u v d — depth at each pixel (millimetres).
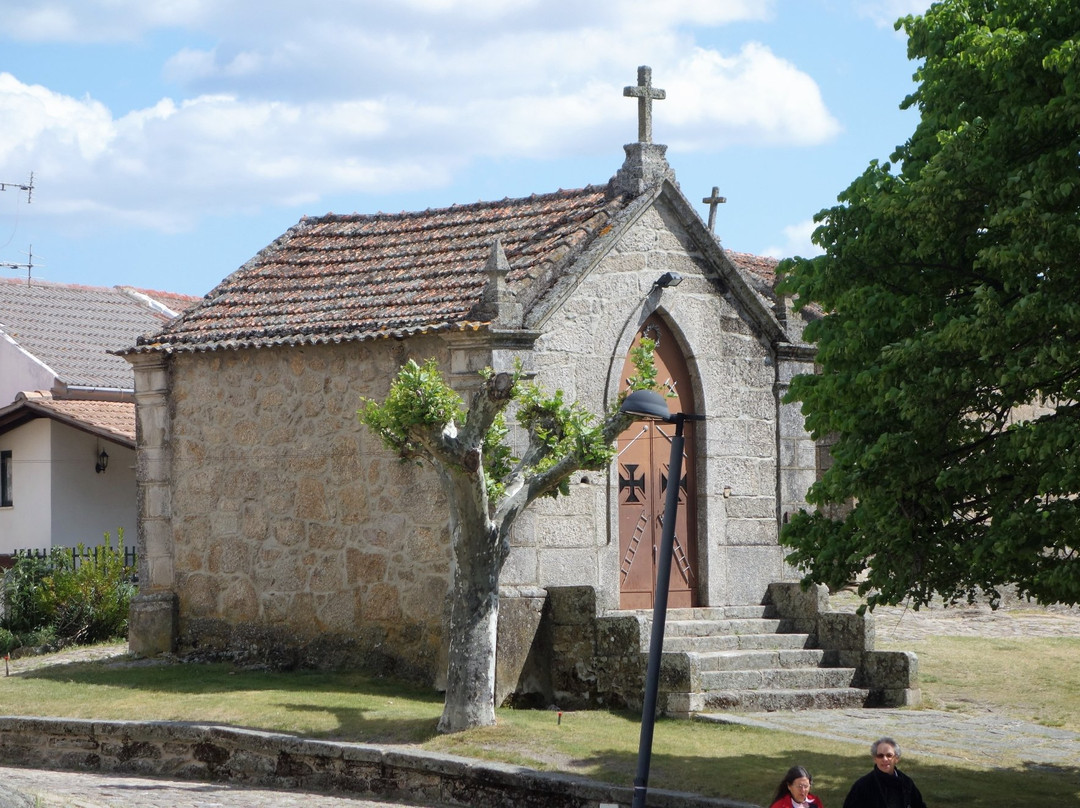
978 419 11484
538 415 15016
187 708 15500
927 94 12406
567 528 16828
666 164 18094
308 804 12859
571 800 12305
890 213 11570
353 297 18266
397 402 13688
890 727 15078
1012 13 11852
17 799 11641
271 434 18234
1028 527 10594
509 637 16062
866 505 11562
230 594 18516
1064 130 11172
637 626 15703
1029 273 10914
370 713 15000
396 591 17047
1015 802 11914
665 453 17969
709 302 18297
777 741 14031
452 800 13047
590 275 17141
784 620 17891
